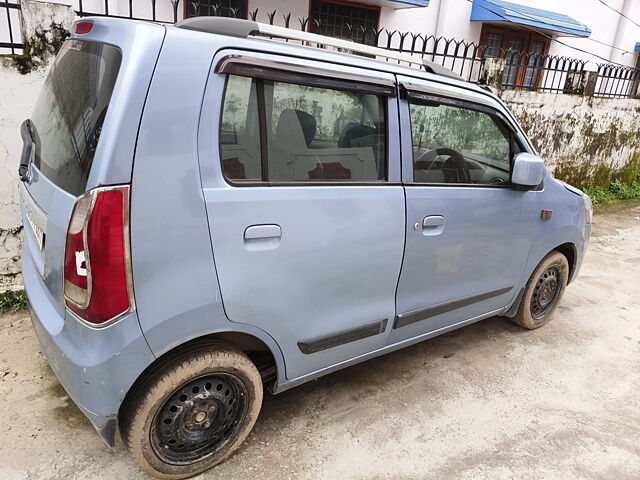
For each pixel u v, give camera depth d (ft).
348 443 7.82
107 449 7.23
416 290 8.54
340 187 7.09
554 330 12.40
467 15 30.01
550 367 10.65
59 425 7.59
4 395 8.07
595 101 24.80
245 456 7.36
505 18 27.17
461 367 10.36
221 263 6.02
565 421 8.87
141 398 5.99
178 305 5.79
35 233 6.72
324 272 7.07
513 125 9.74
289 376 7.42
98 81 5.63
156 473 6.51
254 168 6.31
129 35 5.49
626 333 12.55
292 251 6.62
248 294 6.34
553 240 11.07
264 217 6.27
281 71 6.35
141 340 5.64
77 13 11.19
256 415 7.25
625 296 14.92
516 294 11.11
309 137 6.82
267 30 6.42
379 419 8.46
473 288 9.68
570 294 14.76
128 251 5.36
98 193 5.17
